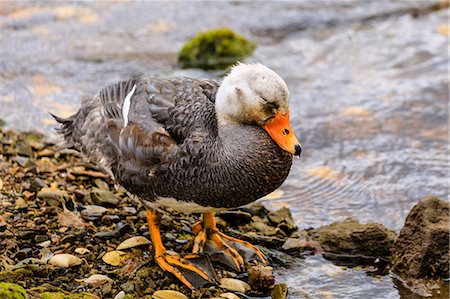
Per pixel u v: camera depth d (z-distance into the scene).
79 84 15.12
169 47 16.98
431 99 14.80
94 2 19.02
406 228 10.02
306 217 11.32
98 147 9.58
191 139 8.70
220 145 8.68
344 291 9.62
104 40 17.09
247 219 10.75
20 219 9.98
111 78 15.44
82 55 16.31
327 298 9.48
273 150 8.70
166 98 9.12
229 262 9.66
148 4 19.05
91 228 10.02
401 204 11.70
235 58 16.45
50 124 13.43
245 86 8.62
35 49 16.45
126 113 9.27
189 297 9.05
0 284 7.80
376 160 12.88
